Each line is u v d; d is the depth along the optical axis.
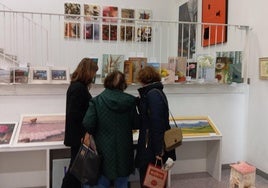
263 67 3.60
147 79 2.45
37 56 5.93
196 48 5.59
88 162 2.36
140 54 3.71
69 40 6.05
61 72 3.29
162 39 6.58
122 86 2.45
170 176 3.54
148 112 2.41
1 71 3.10
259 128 3.71
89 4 6.15
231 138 3.97
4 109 3.19
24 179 3.27
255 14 3.79
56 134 3.04
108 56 3.36
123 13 6.32
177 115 3.70
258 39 3.73
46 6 5.98
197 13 5.55
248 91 3.93
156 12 6.56
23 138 2.95
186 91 3.71
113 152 2.38
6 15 5.71
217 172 3.56
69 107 2.60
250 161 3.89
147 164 2.42
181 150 3.76
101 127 2.38
